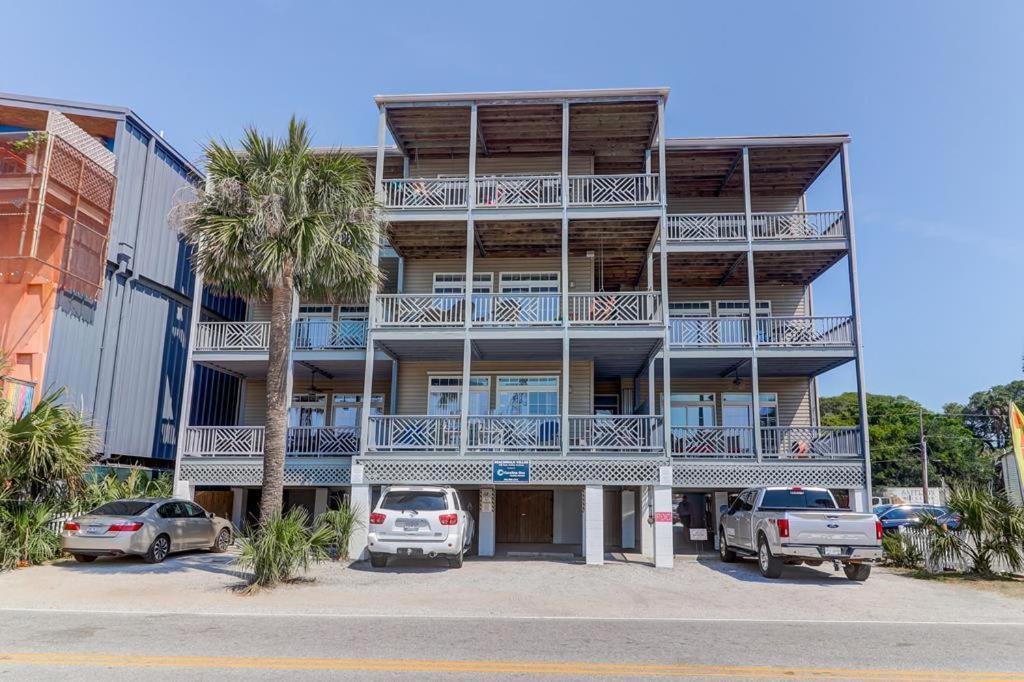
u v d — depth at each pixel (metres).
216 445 20.06
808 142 20.67
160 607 10.34
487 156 22.28
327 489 21.48
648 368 20.98
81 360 18.88
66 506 15.57
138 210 21.14
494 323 18.36
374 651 7.61
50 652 7.38
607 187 19.25
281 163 13.49
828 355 20.03
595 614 10.40
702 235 21.39
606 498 22.12
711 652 7.82
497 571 15.11
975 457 58.59
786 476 19.36
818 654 7.79
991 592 12.87
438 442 18.14
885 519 24.62
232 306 25.81
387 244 21.16
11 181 17.77
